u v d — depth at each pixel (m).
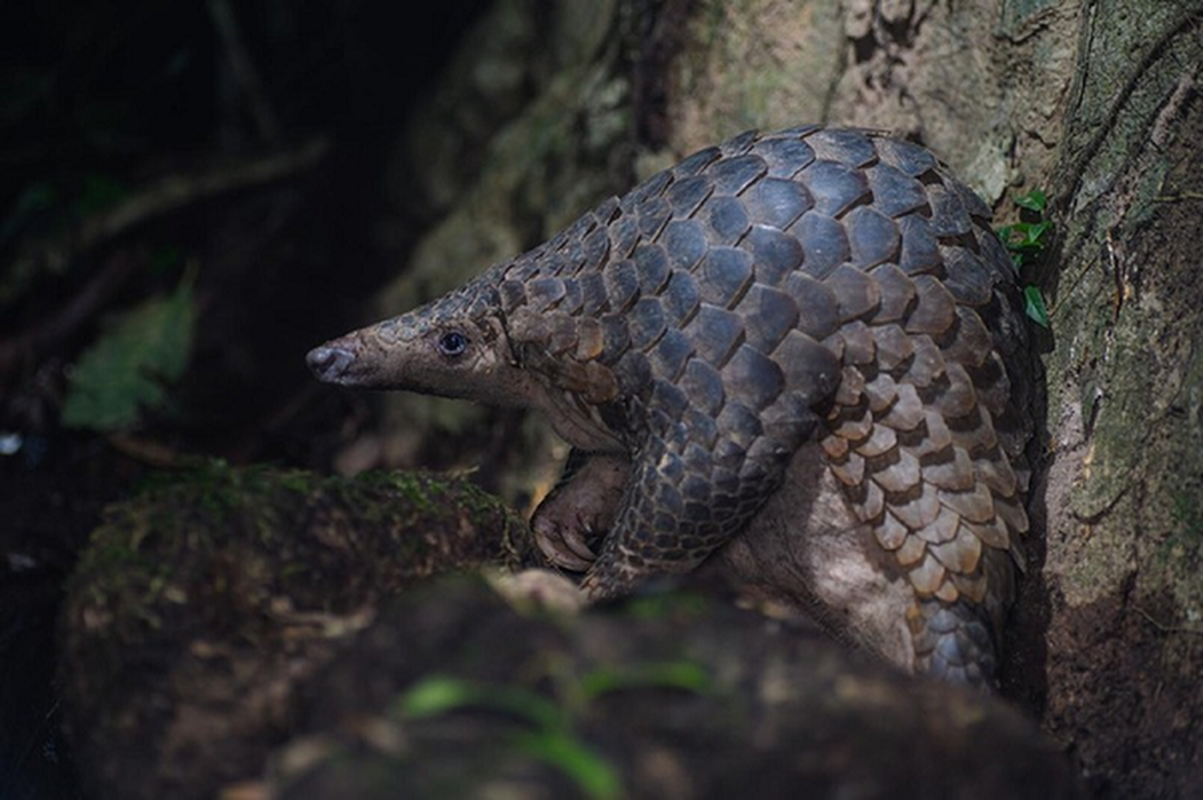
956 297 5.20
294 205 11.48
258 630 4.16
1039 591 5.39
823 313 5.11
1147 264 5.38
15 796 5.87
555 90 9.23
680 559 5.27
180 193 11.22
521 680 3.34
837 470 5.18
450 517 4.79
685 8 8.04
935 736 3.43
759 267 5.17
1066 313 5.65
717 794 3.17
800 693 3.40
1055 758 3.67
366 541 4.55
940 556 5.07
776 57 7.48
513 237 9.21
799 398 5.12
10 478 9.53
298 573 4.36
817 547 5.34
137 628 4.09
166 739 3.95
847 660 3.62
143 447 9.98
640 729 3.23
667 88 8.18
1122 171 5.52
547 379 5.65
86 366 10.23
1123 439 5.30
